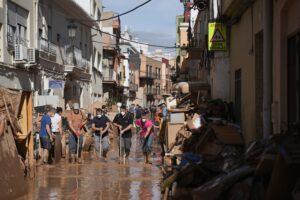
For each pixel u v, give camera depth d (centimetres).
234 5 1342
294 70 923
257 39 1197
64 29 3431
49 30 3111
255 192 620
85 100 4141
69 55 3547
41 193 1155
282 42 960
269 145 646
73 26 3281
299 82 887
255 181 624
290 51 951
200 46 2864
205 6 2123
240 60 1418
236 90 1516
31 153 1349
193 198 739
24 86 2633
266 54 1026
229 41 1622
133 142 3191
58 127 1819
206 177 830
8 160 1101
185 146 1326
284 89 959
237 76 1503
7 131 1146
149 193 1160
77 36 3816
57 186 1259
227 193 664
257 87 1195
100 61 5050
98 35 4878
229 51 1634
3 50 2383
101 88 5084
